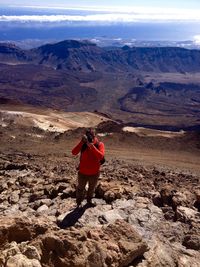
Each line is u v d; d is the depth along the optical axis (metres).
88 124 104.12
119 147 45.84
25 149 41.66
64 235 7.78
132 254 7.91
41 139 49.81
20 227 7.98
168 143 47.72
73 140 48.53
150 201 12.70
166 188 13.16
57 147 43.25
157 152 43.78
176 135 60.88
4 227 7.84
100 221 10.52
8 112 82.44
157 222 10.76
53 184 15.94
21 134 54.47
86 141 11.12
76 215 10.85
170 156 41.56
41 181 17.36
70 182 15.73
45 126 77.12
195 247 9.53
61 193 13.97
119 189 13.01
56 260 7.14
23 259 6.64
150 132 64.88
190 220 10.80
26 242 7.60
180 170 33.28
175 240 9.85
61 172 21.62
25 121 77.56
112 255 7.58
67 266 7.10
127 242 8.08
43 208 12.34
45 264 7.04
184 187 16.72
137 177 19.80
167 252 8.73
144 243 8.23
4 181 18.72
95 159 11.23
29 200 14.23
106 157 38.94
